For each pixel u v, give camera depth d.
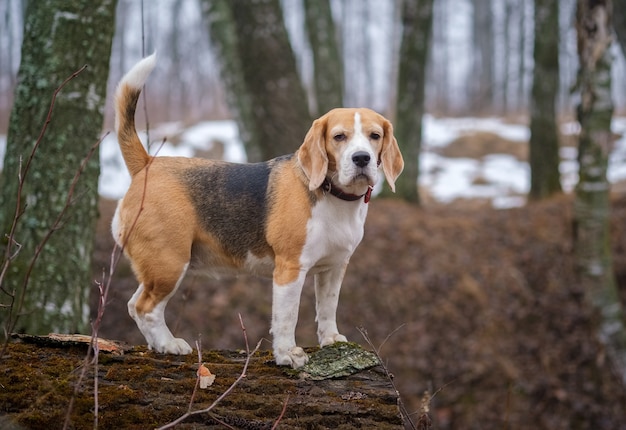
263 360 3.89
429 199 17.41
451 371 9.25
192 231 3.76
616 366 8.69
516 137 22.81
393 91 24.61
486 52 36.53
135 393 3.30
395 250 11.34
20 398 3.18
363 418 3.36
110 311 8.59
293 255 3.65
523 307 10.36
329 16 15.29
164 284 3.72
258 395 3.45
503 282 10.83
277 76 11.04
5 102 27.05
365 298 10.20
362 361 3.78
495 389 9.07
